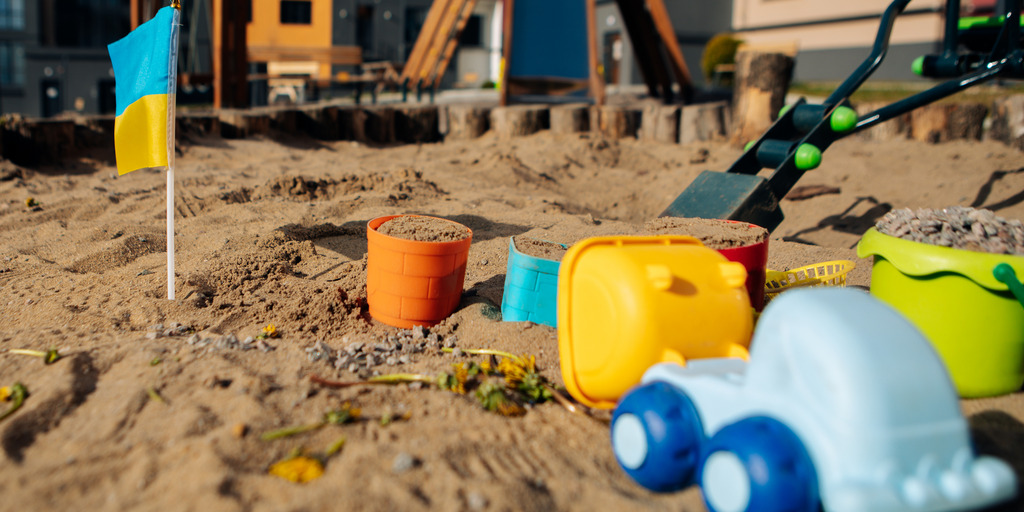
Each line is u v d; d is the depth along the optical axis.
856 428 1.70
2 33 30.14
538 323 3.43
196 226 5.14
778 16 22.34
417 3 30.19
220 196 5.89
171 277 3.66
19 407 2.46
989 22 5.65
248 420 2.36
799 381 1.84
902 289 2.92
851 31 20.34
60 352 2.94
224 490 2.01
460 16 14.24
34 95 30.56
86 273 4.24
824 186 7.20
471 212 5.80
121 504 1.98
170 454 2.19
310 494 2.02
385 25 29.12
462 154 9.12
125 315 3.48
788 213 6.82
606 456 2.41
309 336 3.34
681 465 2.08
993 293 2.70
